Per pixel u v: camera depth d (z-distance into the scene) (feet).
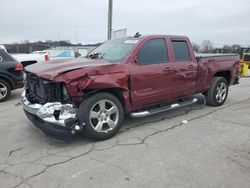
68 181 11.09
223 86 22.93
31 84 16.24
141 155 13.33
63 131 13.65
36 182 11.05
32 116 15.01
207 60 20.92
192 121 18.72
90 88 14.02
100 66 14.35
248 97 27.22
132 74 15.74
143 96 16.58
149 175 11.45
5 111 22.13
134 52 16.11
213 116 19.93
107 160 12.85
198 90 20.68
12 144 14.97
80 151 13.88
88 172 11.77
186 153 13.53
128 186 10.67
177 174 11.51
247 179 11.11
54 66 14.71
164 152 13.66
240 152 13.65
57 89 13.70
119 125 15.72
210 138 15.53
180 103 19.39
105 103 15.08
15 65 26.53
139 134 16.21
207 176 11.34
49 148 14.34
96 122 14.94
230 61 23.31
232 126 17.61
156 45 17.44
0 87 25.96
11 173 11.78
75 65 14.53
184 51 19.33
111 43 18.74
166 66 17.58
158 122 18.52
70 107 13.70
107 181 11.04
